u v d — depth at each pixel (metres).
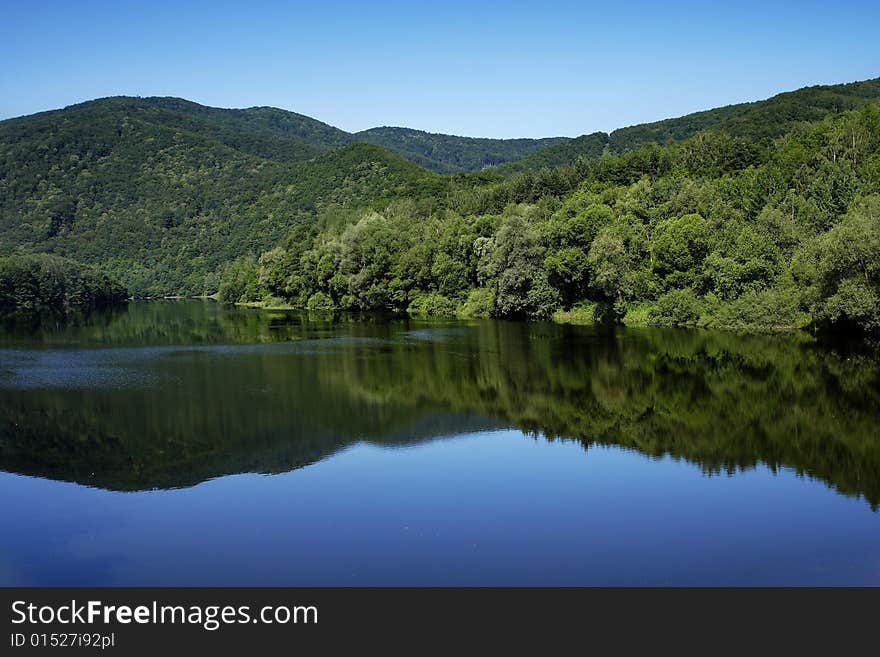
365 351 66.06
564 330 81.69
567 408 42.16
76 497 27.25
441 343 71.88
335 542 22.98
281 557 21.98
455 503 26.42
